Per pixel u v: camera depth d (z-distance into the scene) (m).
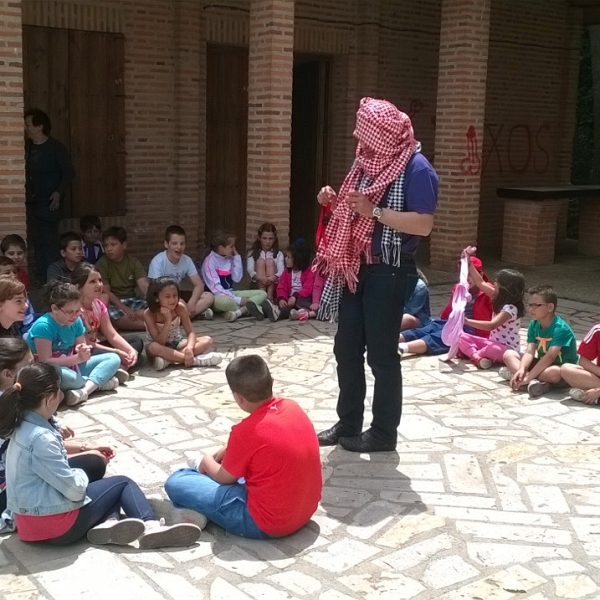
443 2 10.27
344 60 11.79
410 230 4.24
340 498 4.09
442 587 3.29
